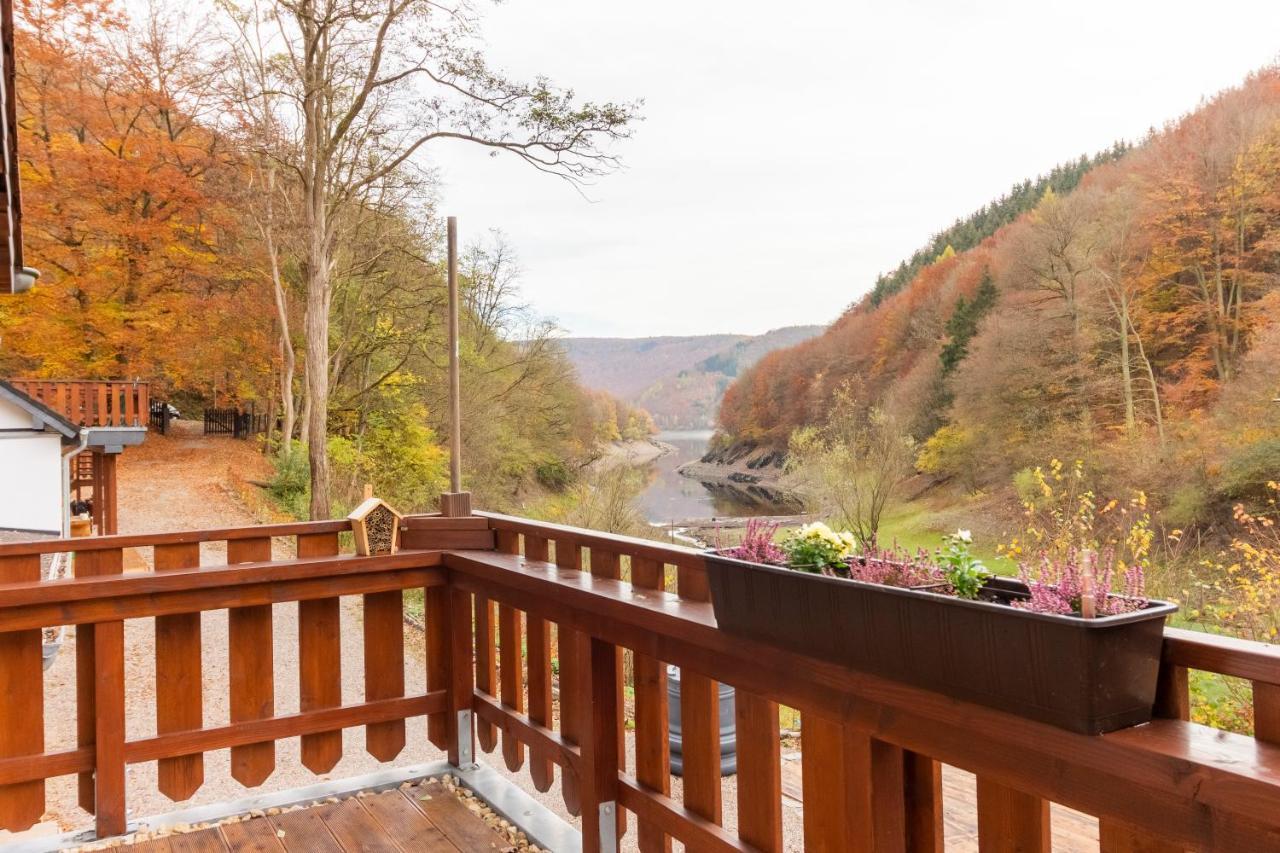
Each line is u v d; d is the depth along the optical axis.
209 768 5.21
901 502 18.34
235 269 19.00
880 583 1.25
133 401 11.96
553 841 2.29
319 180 14.41
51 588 2.23
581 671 2.16
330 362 19.64
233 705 2.56
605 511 18.52
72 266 17.83
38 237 17.09
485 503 21.56
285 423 17.88
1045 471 16.00
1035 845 1.19
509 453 22.52
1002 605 1.05
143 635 8.32
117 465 17.61
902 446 18.52
